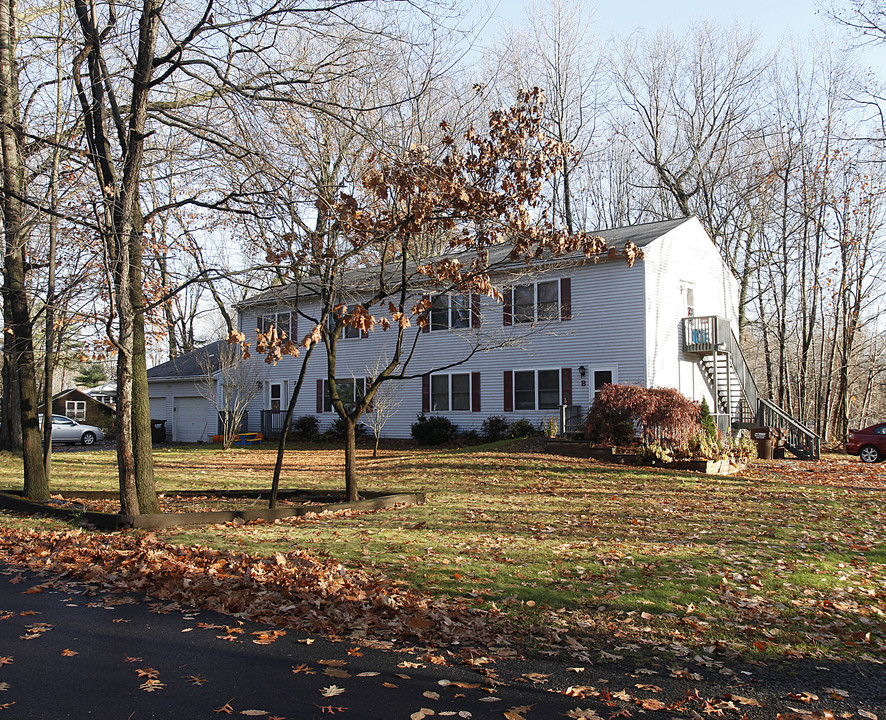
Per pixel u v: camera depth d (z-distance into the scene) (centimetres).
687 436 1780
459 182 1006
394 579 691
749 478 1638
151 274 1180
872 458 2227
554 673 469
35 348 1374
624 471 1647
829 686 456
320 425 2972
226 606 598
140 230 1034
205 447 2795
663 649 521
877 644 542
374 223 1039
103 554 780
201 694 418
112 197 1020
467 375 2583
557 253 1154
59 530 950
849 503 1304
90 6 981
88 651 492
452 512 1149
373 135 939
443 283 1318
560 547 872
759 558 827
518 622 577
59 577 711
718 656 511
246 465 2009
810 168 3194
